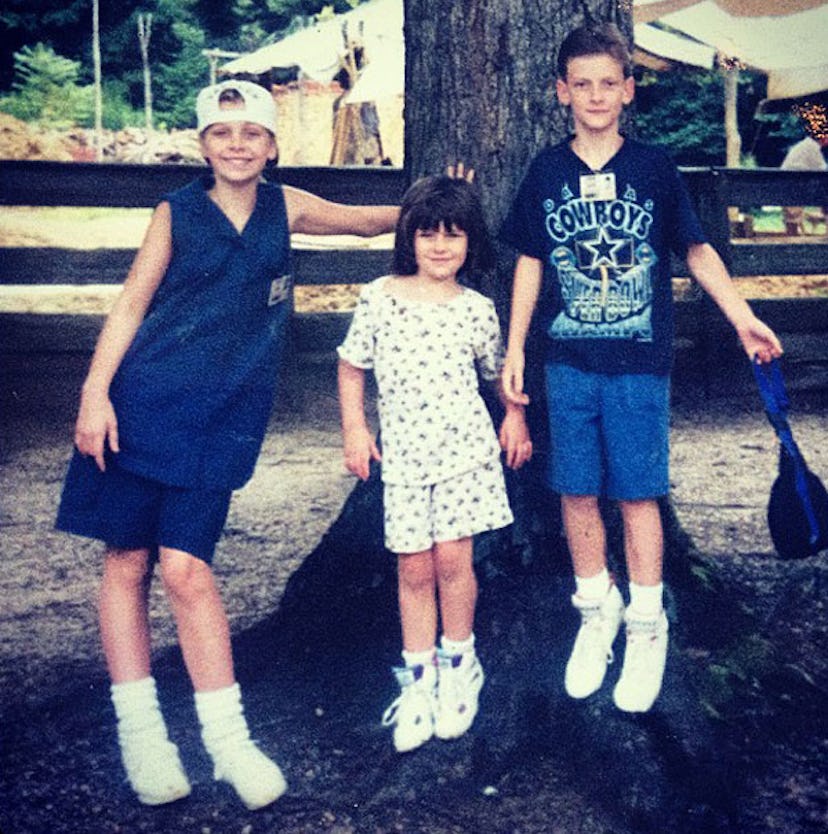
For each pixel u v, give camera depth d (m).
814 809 2.82
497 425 3.41
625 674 3.00
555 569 3.37
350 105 17.92
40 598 4.28
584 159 2.97
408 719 3.00
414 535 2.95
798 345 8.09
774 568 4.21
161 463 2.84
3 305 10.09
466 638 3.05
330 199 7.42
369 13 17.48
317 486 5.68
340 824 2.82
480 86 3.40
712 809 2.79
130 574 2.97
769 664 3.34
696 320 7.93
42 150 26.95
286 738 3.16
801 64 16.86
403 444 2.96
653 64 19.33
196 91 36.91
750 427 6.89
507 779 2.98
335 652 3.48
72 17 36.62
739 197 8.02
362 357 3.03
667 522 3.67
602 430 2.98
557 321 3.00
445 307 2.99
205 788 2.98
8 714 3.36
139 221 17.78
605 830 2.79
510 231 3.05
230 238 2.88
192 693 3.44
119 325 2.86
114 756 3.14
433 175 3.27
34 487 5.68
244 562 4.62
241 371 2.92
